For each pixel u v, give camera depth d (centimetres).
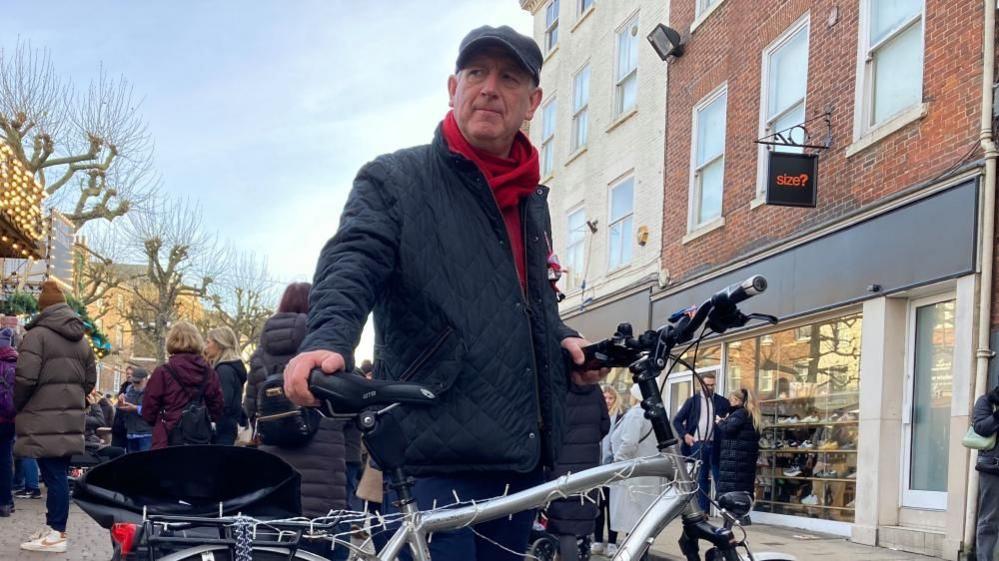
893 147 984
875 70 1043
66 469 690
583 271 1925
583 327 1872
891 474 962
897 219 957
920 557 852
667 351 262
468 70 254
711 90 1425
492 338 244
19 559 642
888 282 966
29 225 1460
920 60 967
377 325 255
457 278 244
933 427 933
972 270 848
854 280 1022
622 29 1830
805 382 1137
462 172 250
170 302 3803
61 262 1866
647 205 1638
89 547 716
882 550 905
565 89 2094
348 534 233
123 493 270
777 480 1179
